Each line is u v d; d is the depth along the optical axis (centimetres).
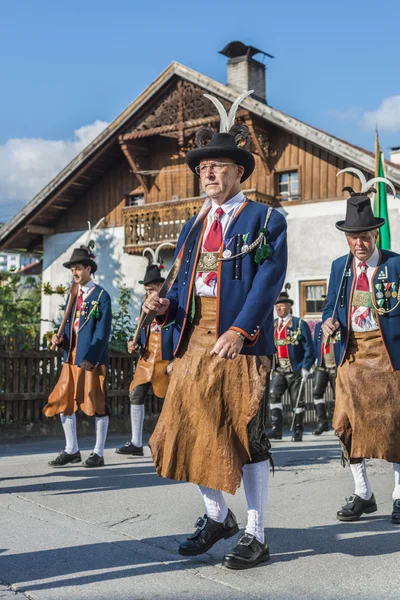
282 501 608
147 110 2327
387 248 1023
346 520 536
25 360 1095
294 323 1112
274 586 391
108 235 2545
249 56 2434
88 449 966
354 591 384
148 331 887
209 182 433
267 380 423
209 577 405
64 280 2648
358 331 543
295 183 2180
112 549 457
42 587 389
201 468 413
